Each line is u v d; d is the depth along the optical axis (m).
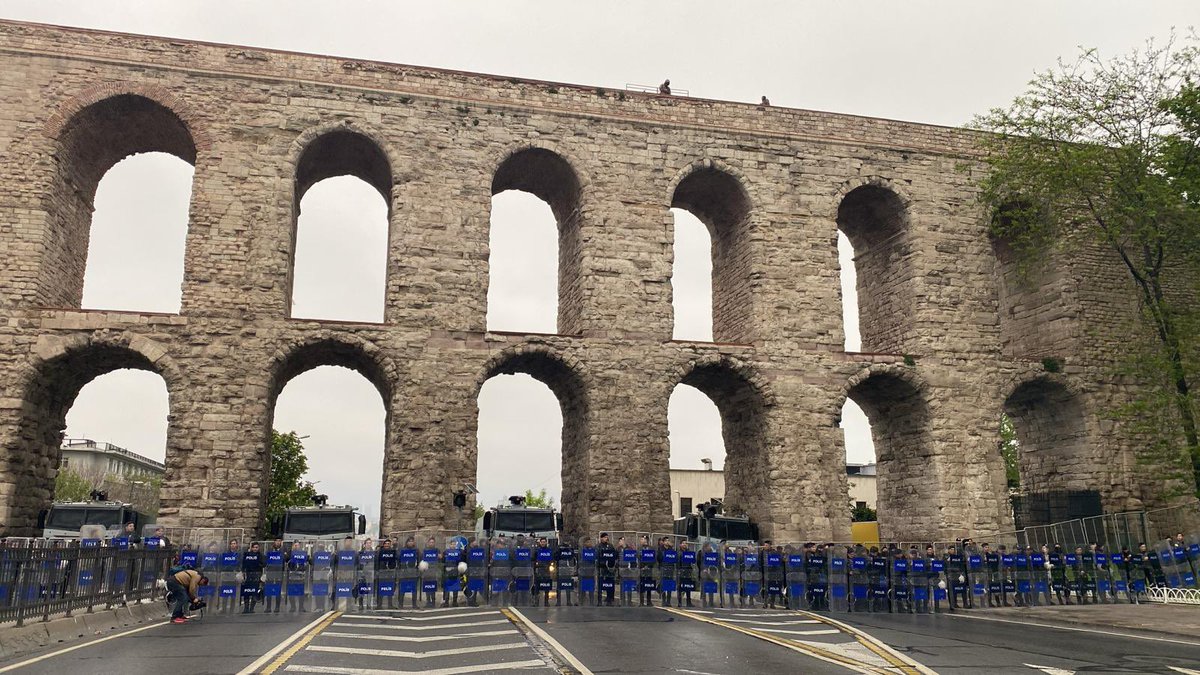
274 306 31.69
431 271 33.12
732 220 38.22
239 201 32.34
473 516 31.39
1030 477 40.78
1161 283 39.25
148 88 32.41
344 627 19.16
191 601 21.30
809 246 36.56
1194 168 33.84
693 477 69.38
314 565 24.44
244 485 30.16
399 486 31.02
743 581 26.34
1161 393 33.66
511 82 35.47
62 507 30.03
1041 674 14.29
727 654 15.52
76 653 15.23
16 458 29.31
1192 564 30.36
